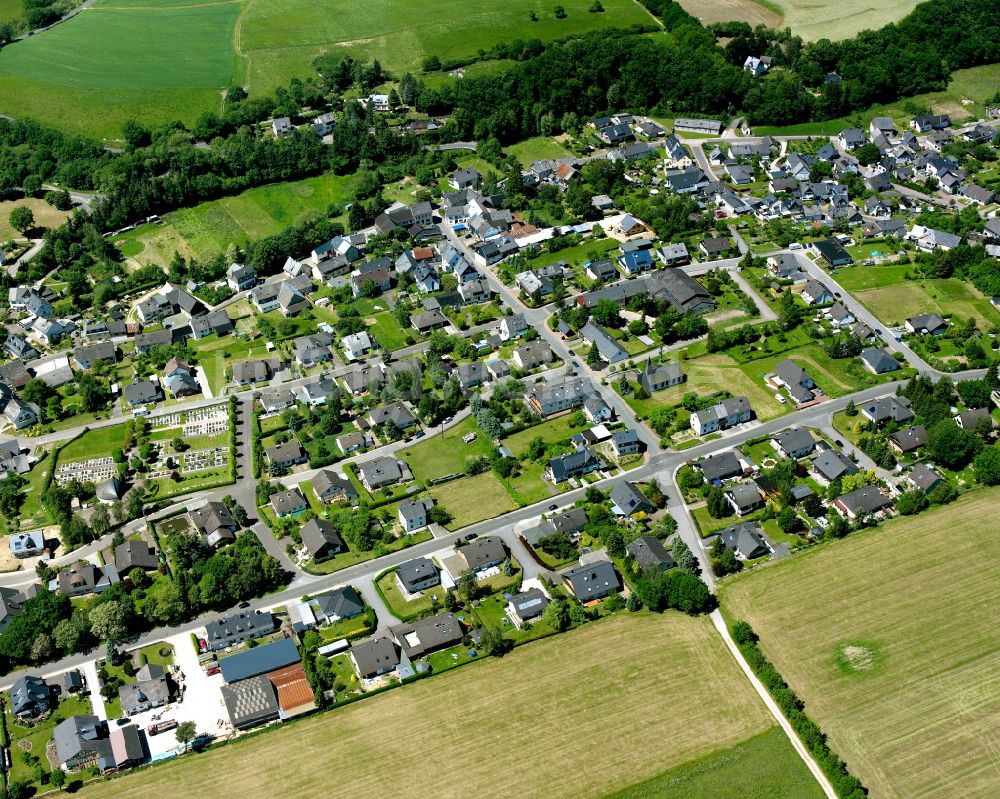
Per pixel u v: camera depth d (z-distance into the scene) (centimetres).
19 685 17188
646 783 15438
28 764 16275
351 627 18362
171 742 16550
